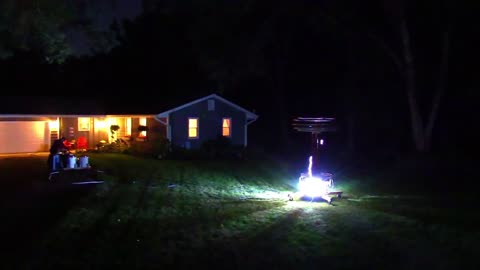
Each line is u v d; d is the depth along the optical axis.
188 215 14.26
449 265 9.80
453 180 23.84
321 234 12.02
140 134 33.06
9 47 24.95
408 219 13.70
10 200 15.88
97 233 12.04
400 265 9.82
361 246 11.05
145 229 12.50
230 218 13.80
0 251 10.56
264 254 10.51
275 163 30.58
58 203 15.45
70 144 31.36
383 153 35.16
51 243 11.14
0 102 30.25
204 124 33.06
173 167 25.89
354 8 29.98
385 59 33.72
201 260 10.12
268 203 16.33
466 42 30.73
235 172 25.30
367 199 17.53
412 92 31.66
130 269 9.59
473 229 12.57
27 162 25.56
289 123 40.56
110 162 26.73
